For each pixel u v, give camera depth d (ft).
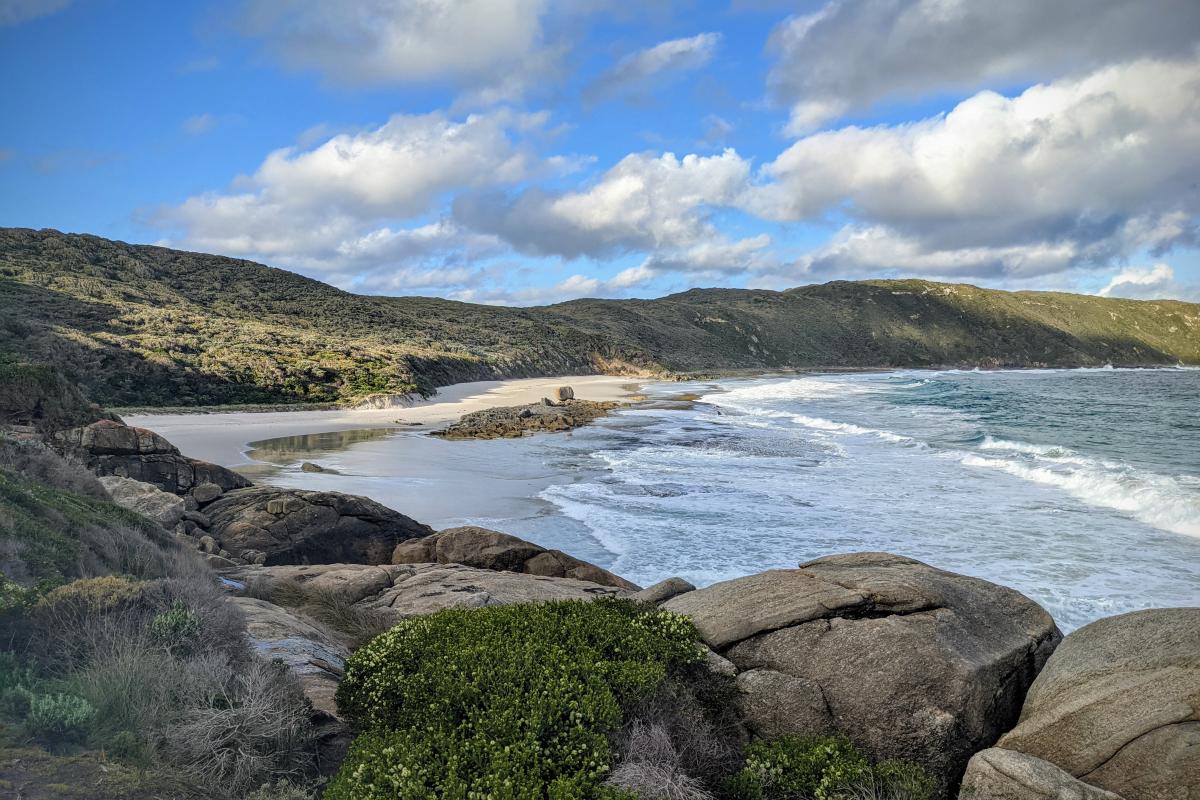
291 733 16.15
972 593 20.52
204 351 192.75
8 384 60.59
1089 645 17.58
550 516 66.69
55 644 16.75
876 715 17.63
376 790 13.39
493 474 89.71
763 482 82.89
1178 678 15.26
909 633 18.44
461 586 38.91
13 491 26.30
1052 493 75.77
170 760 14.02
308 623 28.71
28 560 21.18
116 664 15.58
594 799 13.60
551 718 15.28
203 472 63.52
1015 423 149.79
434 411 179.83
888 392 256.32
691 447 114.83
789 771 16.84
